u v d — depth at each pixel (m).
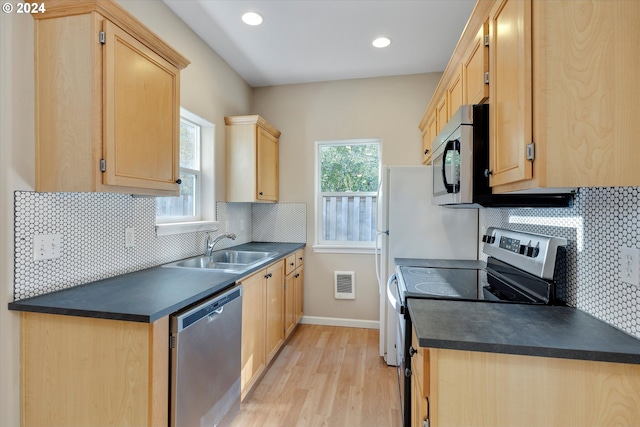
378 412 1.94
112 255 1.71
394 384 2.25
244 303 1.93
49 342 1.22
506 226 1.91
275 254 2.56
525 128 0.98
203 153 2.69
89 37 1.26
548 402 0.89
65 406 1.21
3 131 1.21
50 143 1.30
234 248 2.96
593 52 0.91
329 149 3.51
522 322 1.07
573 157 0.92
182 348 1.28
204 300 1.49
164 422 1.21
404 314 1.41
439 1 2.06
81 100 1.27
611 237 1.05
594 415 0.88
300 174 3.46
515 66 1.07
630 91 0.90
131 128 1.41
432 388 0.93
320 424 1.83
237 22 2.29
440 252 2.45
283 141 3.49
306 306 3.46
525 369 0.90
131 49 1.41
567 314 1.16
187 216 2.52
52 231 1.39
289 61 2.92
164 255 2.12
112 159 1.31
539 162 0.93
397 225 2.49
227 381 1.65
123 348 1.16
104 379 1.18
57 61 1.29
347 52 2.74
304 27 2.36
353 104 3.34
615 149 0.90
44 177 1.30
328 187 3.51
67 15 1.28
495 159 1.28
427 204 2.46
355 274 3.36
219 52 2.74
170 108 1.67
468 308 1.22
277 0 2.05
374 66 3.03
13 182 1.24
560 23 0.93
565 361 0.88
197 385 1.38
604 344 0.90
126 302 1.25
